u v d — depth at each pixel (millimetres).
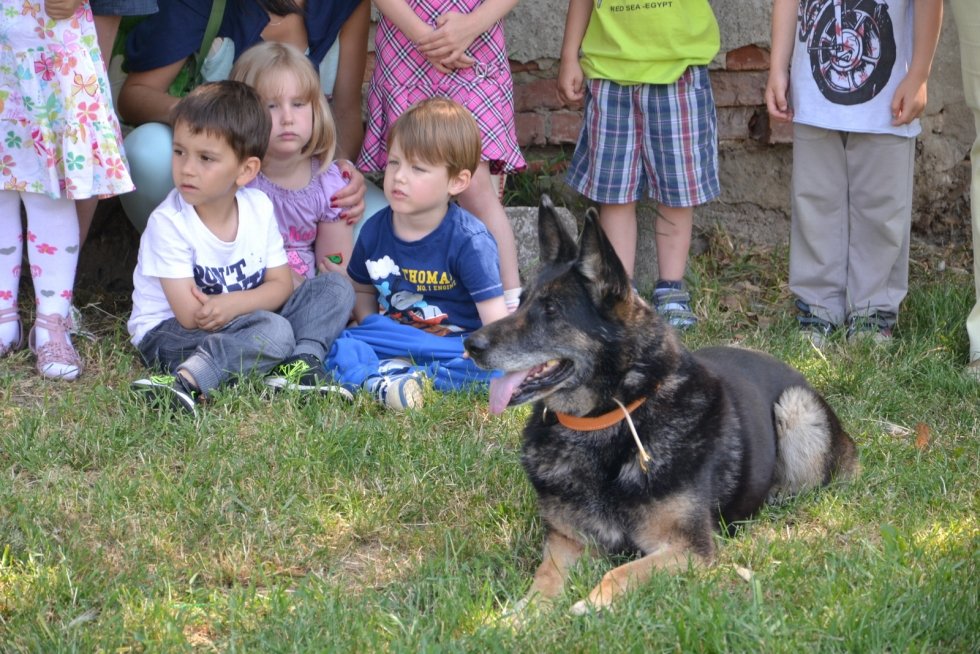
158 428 4855
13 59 5082
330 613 3389
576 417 3867
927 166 7656
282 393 5211
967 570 3613
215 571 3803
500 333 3828
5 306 5496
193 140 5121
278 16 6141
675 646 3189
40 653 3223
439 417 5035
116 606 3521
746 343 6215
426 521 4215
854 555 3789
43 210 5344
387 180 5434
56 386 5289
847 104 6035
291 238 5938
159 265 5285
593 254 3775
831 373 5703
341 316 5547
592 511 3848
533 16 7281
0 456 4590
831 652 3146
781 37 6246
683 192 6398
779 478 4418
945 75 7473
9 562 3764
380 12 6074
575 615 3395
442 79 5980
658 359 3846
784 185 7648
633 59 6211
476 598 3555
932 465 4664
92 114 5176
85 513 4133
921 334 6301
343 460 4590
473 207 6031
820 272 6406
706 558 3709
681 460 3764
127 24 6145
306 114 5676
